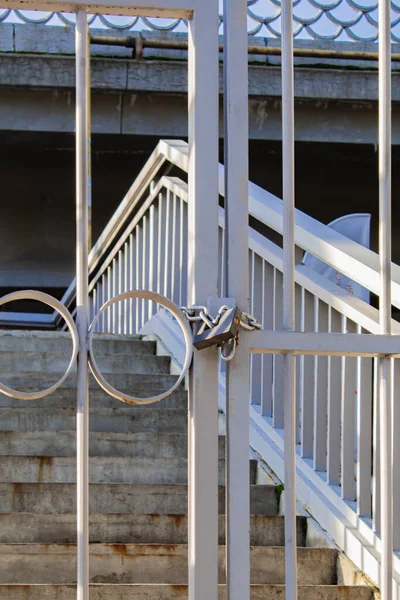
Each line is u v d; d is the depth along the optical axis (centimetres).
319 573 430
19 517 427
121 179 1318
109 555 404
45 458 491
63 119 1207
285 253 262
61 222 1352
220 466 531
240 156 260
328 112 1244
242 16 262
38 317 1303
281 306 532
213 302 251
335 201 1358
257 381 562
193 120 258
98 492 461
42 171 1327
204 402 249
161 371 698
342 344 258
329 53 1196
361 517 428
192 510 248
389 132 268
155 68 1190
